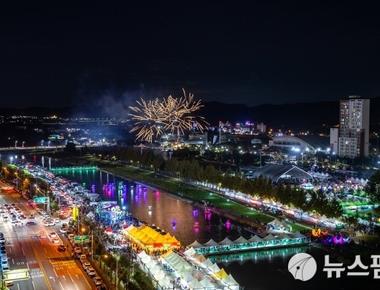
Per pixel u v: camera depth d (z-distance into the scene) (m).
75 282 197.38
